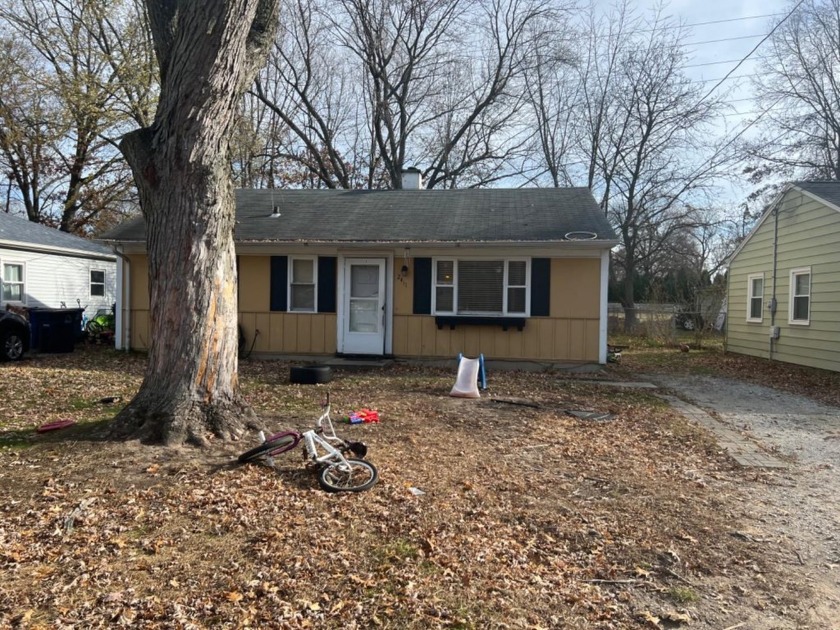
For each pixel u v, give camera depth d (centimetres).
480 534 379
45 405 740
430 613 284
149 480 437
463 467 518
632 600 308
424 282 1233
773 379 1178
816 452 621
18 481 433
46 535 351
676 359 1564
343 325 1262
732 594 317
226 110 540
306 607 284
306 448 481
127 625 264
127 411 539
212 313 545
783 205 1470
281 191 1614
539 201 1431
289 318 1273
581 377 1120
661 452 606
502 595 305
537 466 535
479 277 1216
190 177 530
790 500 468
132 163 539
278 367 1153
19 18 2167
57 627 259
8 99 2242
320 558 334
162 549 338
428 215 1351
